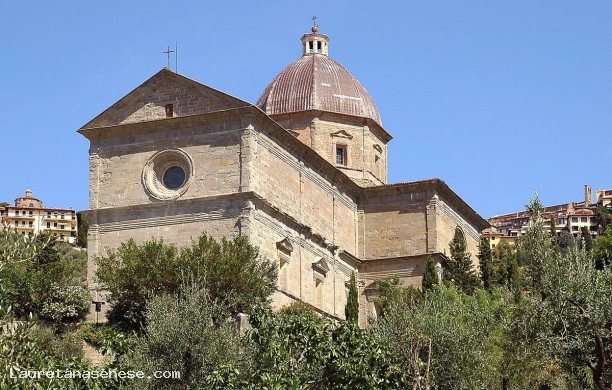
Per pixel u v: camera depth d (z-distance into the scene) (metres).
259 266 77.50
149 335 53.41
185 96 83.81
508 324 59.69
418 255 97.31
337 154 104.31
